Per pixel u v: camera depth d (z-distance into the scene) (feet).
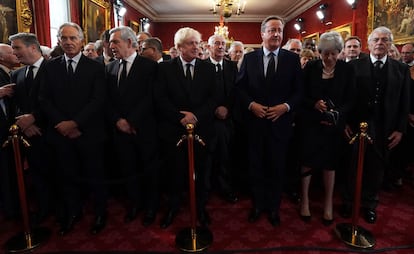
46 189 8.93
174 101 8.04
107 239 7.86
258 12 41.93
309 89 8.23
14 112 8.80
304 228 8.27
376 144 8.43
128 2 33.37
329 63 7.80
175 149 8.13
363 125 7.22
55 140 7.79
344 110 7.77
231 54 13.55
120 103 8.16
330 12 29.76
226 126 10.18
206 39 45.29
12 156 8.93
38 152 8.45
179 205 9.14
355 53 10.61
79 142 7.88
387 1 20.86
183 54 7.93
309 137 8.21
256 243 7.59
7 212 8.97
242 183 11.13
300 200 9.21
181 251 7.24
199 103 8.02
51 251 7.38
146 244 7.62
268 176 8.82
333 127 7.88
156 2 36.52
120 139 8.30
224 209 9.56
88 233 8.16
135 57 8.32
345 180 9.34
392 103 8.36
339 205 9.61
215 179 11.00
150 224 8.59
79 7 22.75
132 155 8.50
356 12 24.85
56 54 10.67
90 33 24.11
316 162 8.13
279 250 7.23
